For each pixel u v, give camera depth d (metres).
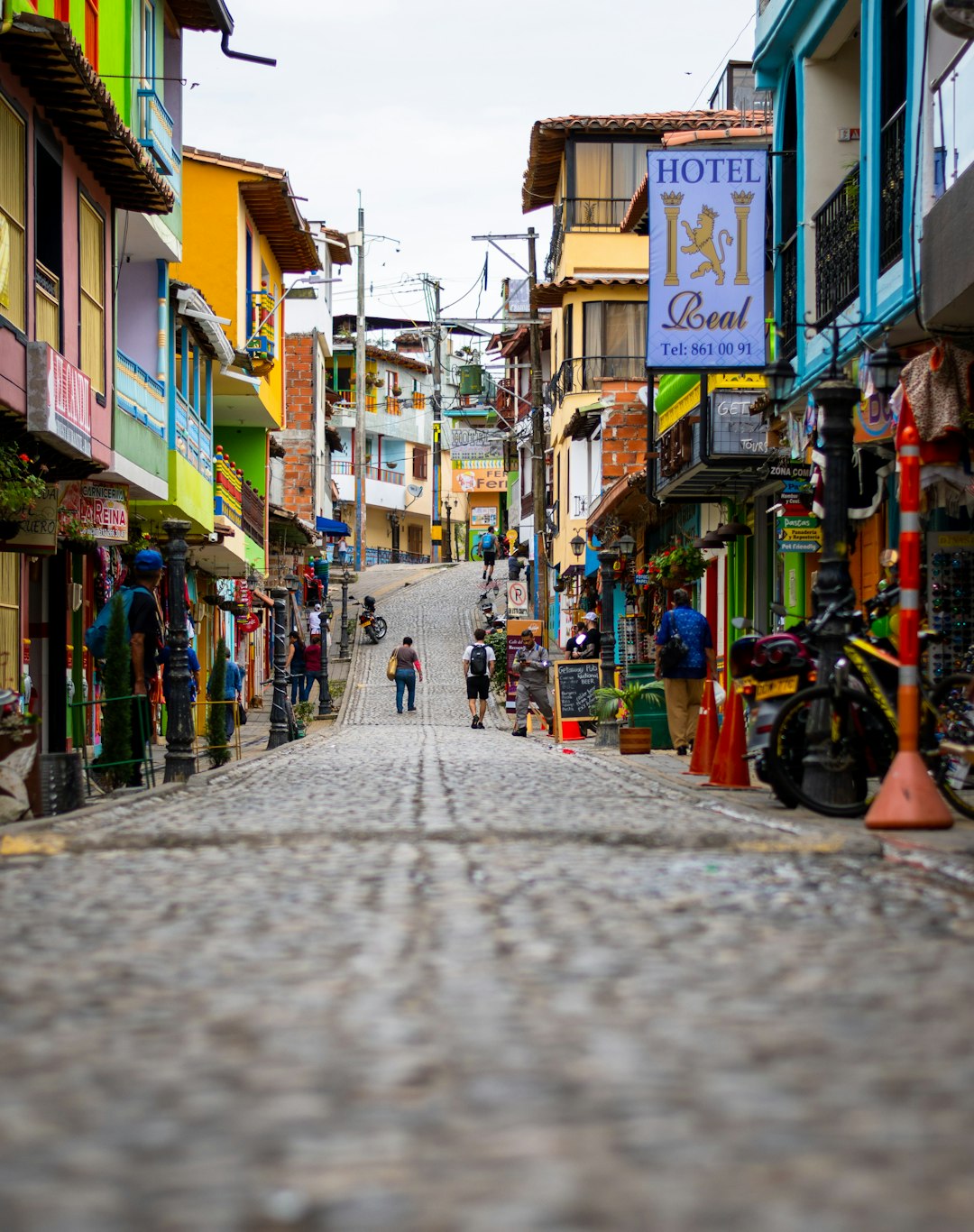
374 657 48.78
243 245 33.81
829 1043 3.99
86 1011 4.39
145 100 21.75
